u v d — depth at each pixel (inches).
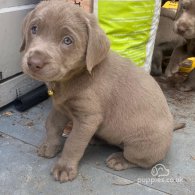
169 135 15.0
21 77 19.1
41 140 16.8
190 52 23.8
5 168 14.9
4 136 16.9
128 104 14.4
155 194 14.2
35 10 13.0
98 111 14.1
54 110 15.3
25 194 13.8
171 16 24.2
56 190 14.1
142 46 19.1
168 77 24.4
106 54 13.3
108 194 14.1
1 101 18.4
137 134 14.5
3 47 17.8
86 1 16.9
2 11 17.2
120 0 17.1
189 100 21.9
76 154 14.5
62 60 12.4
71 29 12.3
